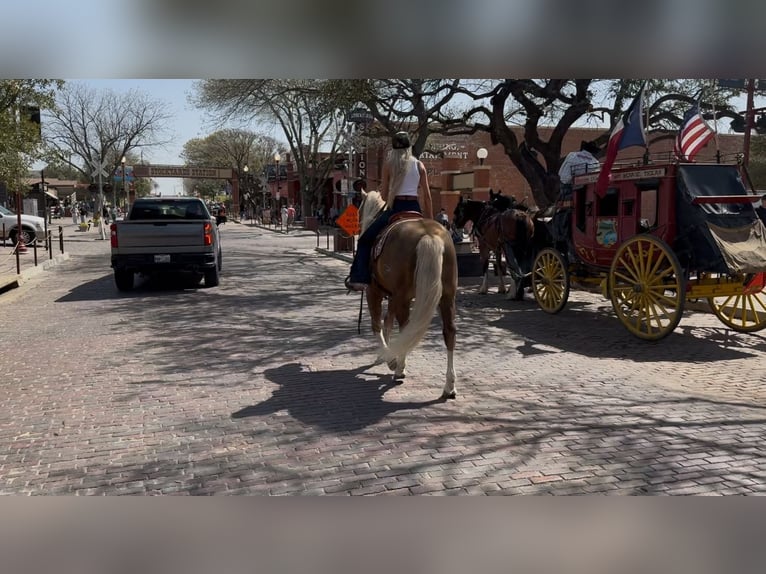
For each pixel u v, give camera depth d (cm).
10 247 2622
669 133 1898
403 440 538
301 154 4869
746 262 842
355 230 1930
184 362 798
